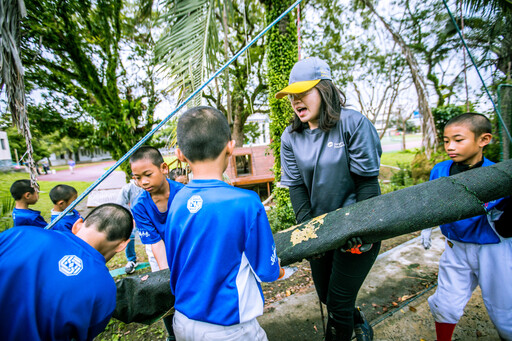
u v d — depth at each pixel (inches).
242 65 359.9
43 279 31.8
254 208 38.2
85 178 745.6
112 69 298.4
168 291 53.9
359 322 64.8
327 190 57.0
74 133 341.4
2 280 30.1
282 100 178.9
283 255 52.0
